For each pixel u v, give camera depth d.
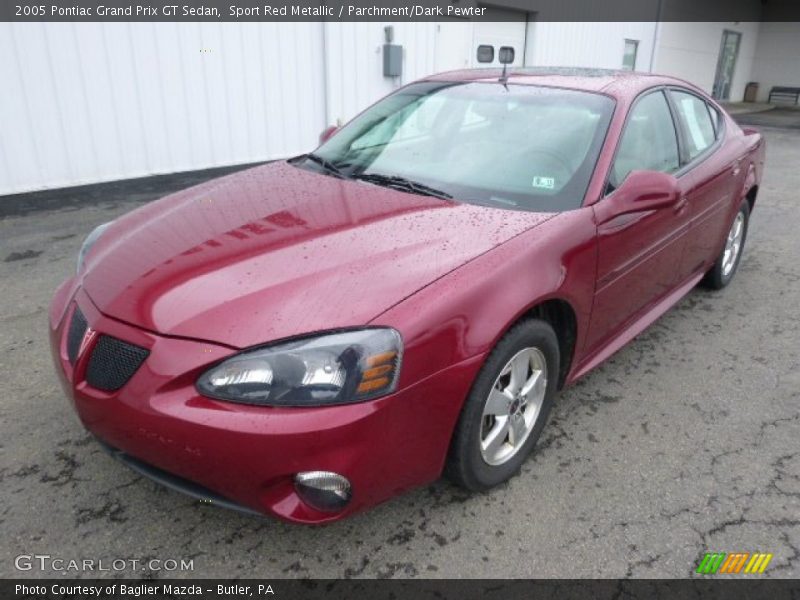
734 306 4.41
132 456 2.09
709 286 4.59
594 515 2.40
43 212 5.98
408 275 2.12
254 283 2.09
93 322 2.11
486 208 2.63
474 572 2.14
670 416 3.06
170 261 2.26
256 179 3.08
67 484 2.48
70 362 2.19
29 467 2.56
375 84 8.50
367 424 1.89
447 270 2.16
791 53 22.42
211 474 1.92
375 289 2.05
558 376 2.74
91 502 2.39
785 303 4.47
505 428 2.43
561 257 2.44
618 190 2.79
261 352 1.88
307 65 7.71
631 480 2.60
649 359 3.62
